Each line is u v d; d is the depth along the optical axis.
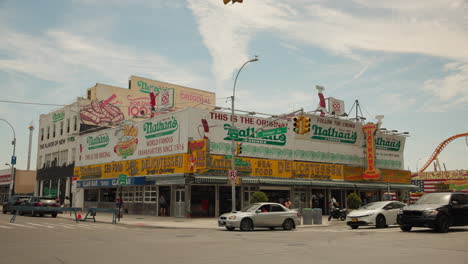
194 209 33.31
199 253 12.14
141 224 26.98
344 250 12.69
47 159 57.59
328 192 42.66
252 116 37.00
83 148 48.53
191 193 33.38
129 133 40.66
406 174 50.28
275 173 37.41
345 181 43.31
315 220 28.11
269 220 22.81
